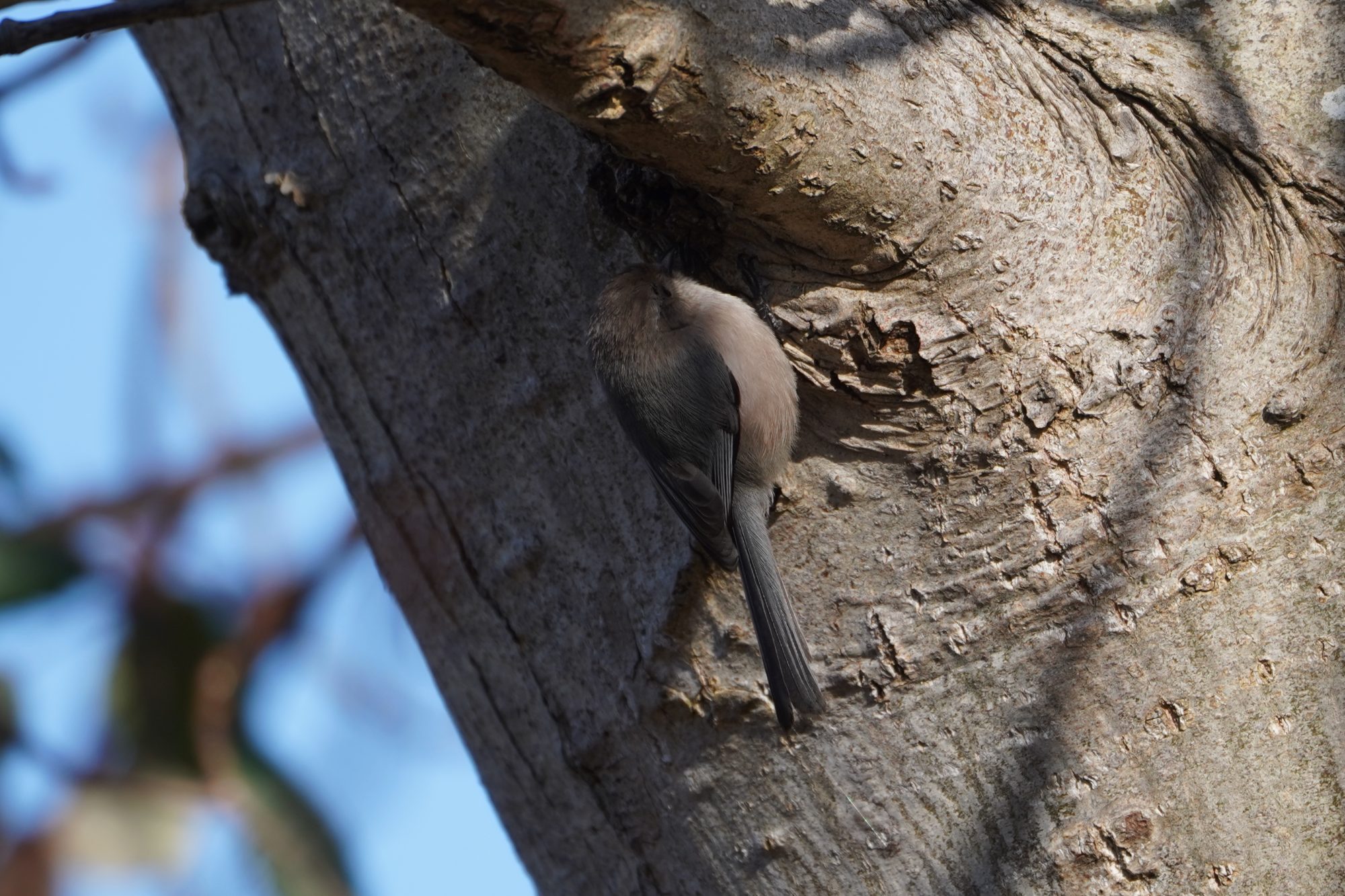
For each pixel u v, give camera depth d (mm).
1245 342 4695
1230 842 4688
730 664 4711
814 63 4668
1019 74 4703
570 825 4746
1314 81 4715
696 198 4695
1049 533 4691
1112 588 4691
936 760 4699
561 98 4648
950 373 4691
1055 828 4691
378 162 4727
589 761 4734
